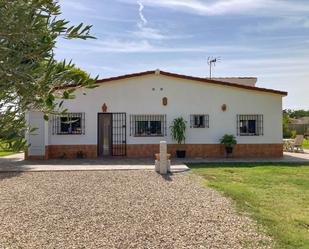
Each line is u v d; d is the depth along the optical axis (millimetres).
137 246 6168
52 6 2467
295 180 12664
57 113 2754
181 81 20672
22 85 2404
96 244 6258
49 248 6051
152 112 20531
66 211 8477
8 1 2232
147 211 8453
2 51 2297
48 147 19875
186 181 12586
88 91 20312
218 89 20812
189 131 20641
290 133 41875
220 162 18000
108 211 8469
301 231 6879
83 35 2645
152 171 14922
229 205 8992
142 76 20500
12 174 14383
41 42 2430
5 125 2461
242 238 6527
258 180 12680
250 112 20875
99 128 20719
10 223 7480
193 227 7199
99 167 15875
